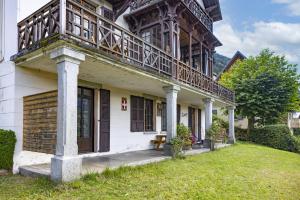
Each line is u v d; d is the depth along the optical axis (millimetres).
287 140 20938
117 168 6375
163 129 13102
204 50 14062
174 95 9516
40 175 5758
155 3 10078
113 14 10148
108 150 9461
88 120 9000
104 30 6844
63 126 5293
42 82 7215
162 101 13078
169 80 9148
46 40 5527
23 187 5113
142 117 11594
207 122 13086
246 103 21000
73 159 5297
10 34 6953
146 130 11984
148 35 10930
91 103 9156
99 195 4746
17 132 6648
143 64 7836
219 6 15930
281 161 11523
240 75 22547
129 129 10711
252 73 22297
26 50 6168
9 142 6402
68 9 5484
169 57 9523
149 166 7188
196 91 11430
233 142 17188
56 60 5504
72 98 5422
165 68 9305
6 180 5707
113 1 10016
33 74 7020
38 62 6391
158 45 10438
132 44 8117
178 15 10320
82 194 4734
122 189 5168
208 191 5543
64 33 5273
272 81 21188
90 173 5652
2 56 7113
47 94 6223
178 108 15320
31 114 6582
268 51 23062
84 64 6473
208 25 14070
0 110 7129
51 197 4551
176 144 9070
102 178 5648
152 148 11883
